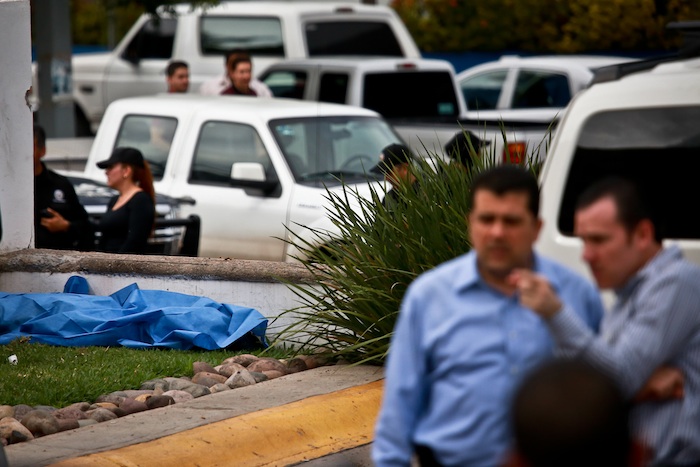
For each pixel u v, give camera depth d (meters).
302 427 14.10
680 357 8.00
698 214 10.91
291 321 18.88
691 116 11.02
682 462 7.97
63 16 41.12
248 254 25.42
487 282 8.31
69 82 41.69
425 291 8.38
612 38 55.00
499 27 58.31
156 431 13.65
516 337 8.17
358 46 42.78
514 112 37.88
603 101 11.29
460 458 8.27
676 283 7.95
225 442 13.41
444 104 36.78
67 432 13.79
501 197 8.21
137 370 16.86
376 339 16.14
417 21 59.66
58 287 20.50
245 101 27.89
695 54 12.27
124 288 19.50
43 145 22.38
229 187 25.84
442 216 16.53
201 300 19.19
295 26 41.94
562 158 11.34
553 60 41.62
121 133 28.33
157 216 24.59
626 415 5.81
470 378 8.21
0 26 20.84
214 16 43.62
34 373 16.45
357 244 16.92
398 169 19.03
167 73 34.12
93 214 24.69
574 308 8.57
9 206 21.27
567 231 11.23
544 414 5.75
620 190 8.23
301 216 24.52
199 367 16.89
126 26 69.44
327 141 26.03
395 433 8.36
